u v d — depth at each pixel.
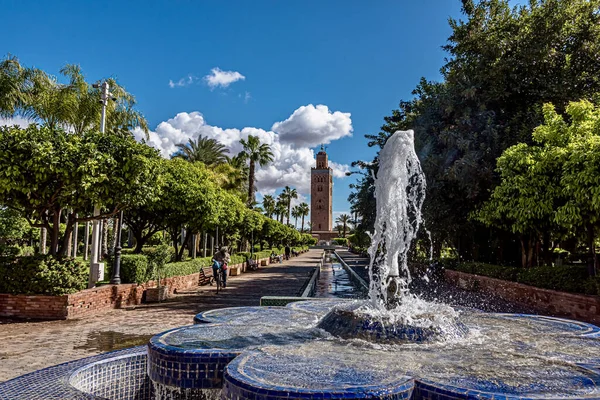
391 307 5.07
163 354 3.71
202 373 3.62
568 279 10.41
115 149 9.64
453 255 24.58
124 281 11.93
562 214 9.66
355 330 4.46
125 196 9.69
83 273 9.59
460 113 15.99
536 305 11.45
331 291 15.56
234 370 3.21
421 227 17.94
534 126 13.59
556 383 3.08
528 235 14.45
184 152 32.53
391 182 5.95
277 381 2.96
